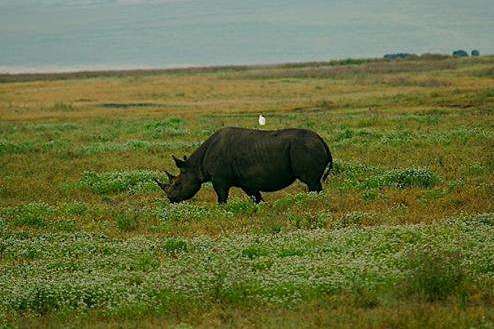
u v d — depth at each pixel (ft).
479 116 472.03
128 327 144.36
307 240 198.29
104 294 162.20
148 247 204.74
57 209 266.98
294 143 255.29
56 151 410.11
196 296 158.81
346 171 313.12
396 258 171.63
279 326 137.90
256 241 203.21
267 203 257.96
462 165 310.04
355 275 162.40
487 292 151.12
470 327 132.98
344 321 139.64
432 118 471.62
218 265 175.42
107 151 405.59
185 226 235.81
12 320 151.94
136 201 284.20
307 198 252.21
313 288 156.56
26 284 171.32
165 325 144.66
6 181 328.70
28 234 232.53
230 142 264.31
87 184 313.94
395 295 153.79
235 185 268.82
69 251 207.72
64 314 153.79
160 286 164.04
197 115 596.70
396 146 371.97
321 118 519.19
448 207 240.94
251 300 154.81
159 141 437.99
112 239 223.51
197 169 272.51
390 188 273.54
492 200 242.37
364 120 478.59
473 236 188.24
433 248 174.29
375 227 210.38
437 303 148.97
